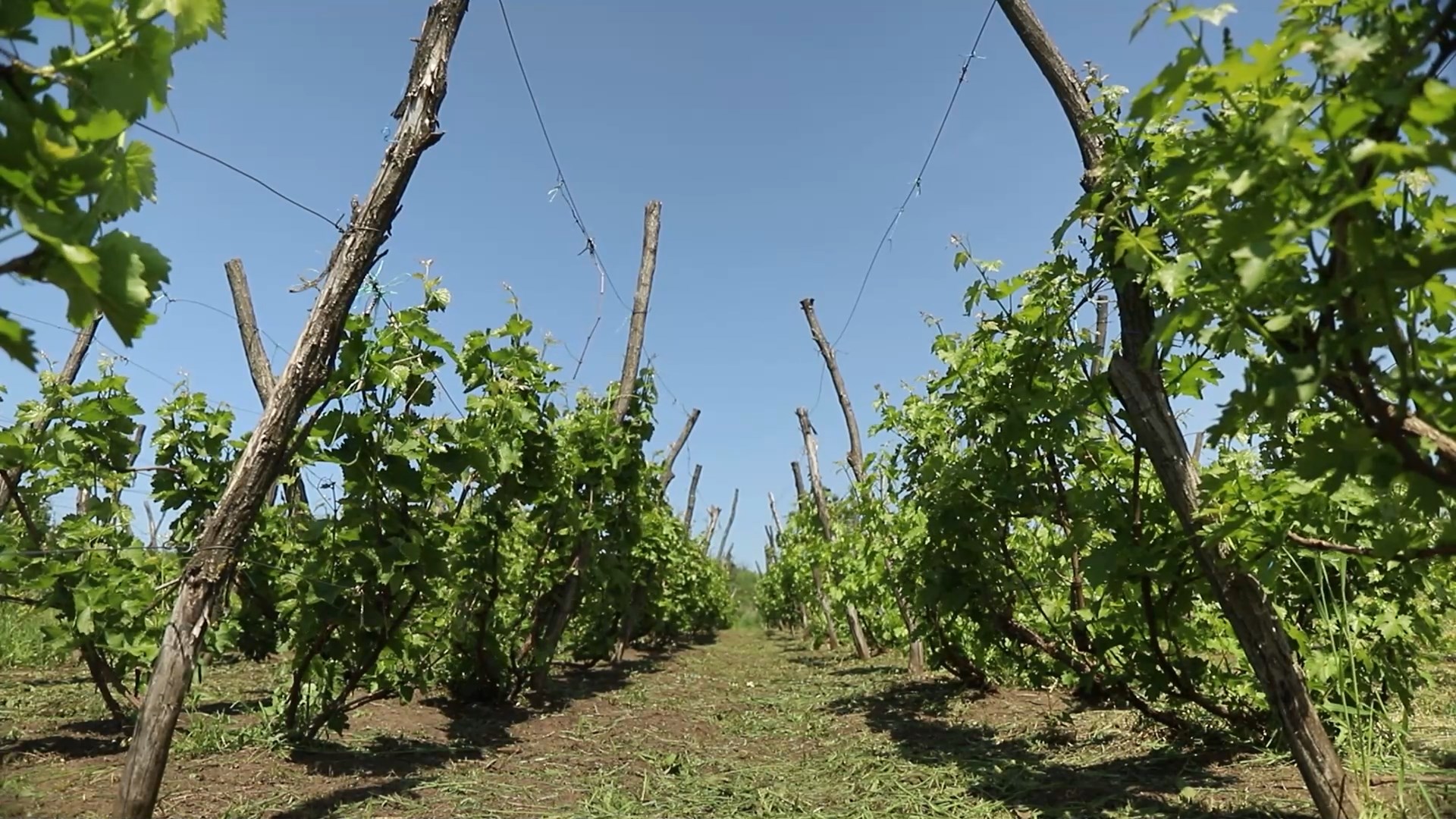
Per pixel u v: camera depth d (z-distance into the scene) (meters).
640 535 8.12
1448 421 1.72
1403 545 2.10
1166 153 2.42
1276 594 3.56
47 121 1.33
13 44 1.34
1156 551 3.40
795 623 20.33
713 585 19.58
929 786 4.22
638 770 4.73
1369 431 1.80
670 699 7.64
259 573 5.31
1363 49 1.52
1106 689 4.71
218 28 1.58
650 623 12.96
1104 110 3.32
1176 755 4.28
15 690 6.16
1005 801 3.90
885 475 7.79
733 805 4.05
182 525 5.14
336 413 4.24
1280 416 1.79
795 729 6.15
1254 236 1.73
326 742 4.80
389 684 4.94
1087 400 3.76
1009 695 6.78
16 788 3.75
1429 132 1.57
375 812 3.77
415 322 4.45
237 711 5.57
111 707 4.72
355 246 3.54
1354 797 2.81
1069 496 4.27
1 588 4.89
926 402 6.40
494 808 3.91
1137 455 3.50
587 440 7.20
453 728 5.70
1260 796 3.55
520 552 6.91
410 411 4.54
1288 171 1.71
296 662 4.66
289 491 5.46
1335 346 1.74
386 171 3.60
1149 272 2.82
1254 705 4.12
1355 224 1.65
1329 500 2.56
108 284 1.35
